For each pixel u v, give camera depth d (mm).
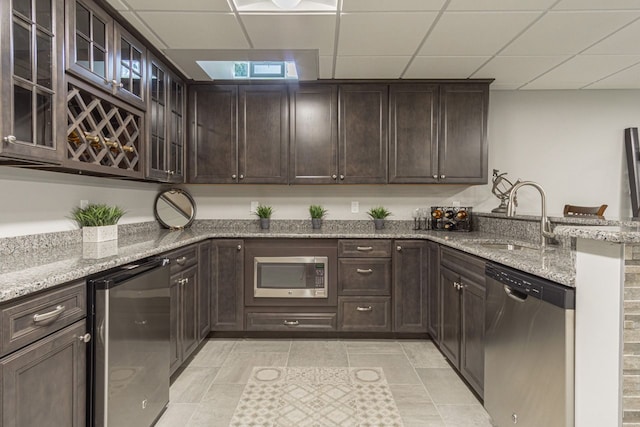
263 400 2070
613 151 3689
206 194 3604
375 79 3186
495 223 2961
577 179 3688
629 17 2156
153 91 2625
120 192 2777
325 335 3090
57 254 1764
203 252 2820
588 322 1202
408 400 2078
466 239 2578
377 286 2986
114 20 2088
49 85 1548
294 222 3617
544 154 3688
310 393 2148
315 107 3232
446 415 1932
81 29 1814
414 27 2270
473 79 3199
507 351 1612
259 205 3621
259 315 3000
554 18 2164
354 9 2062
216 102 3234
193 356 2678
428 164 3225
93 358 1404
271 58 2719
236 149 3232
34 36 1438
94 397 1398
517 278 1530
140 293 1666
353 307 2990
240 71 2980
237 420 1879
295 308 3004
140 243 2213
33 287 1115
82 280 1384
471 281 2113
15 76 1326
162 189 3441
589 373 1197
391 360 2619
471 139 3223
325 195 3629
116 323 1463
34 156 1430
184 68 2914
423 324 2969
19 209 1830
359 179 3232
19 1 1379
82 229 2223
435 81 3211
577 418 1241
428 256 2955
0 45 1259
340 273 2990
